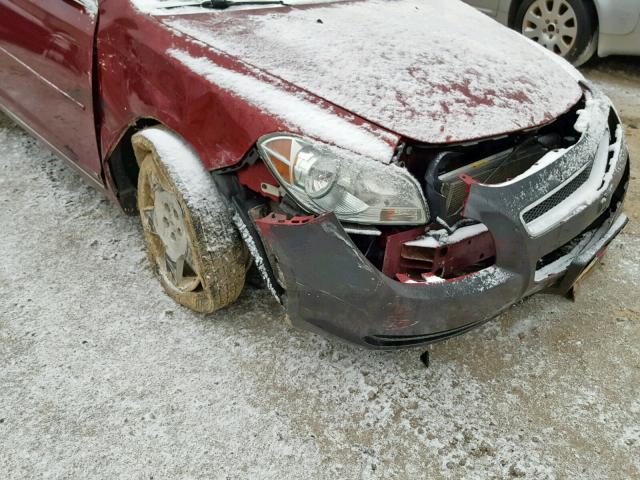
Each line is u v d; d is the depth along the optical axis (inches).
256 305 99.0
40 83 110.7
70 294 100.1
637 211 128.2
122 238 113.7
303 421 80.4
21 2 107.6
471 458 76.8
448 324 76.0
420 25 100.6
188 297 94.5
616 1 180.2
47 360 87.9
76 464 73.9
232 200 82.1
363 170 70.6
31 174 131.6
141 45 87.6
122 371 86.6
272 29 90.0
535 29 202.2
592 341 95.0
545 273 83.2
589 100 96.0
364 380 86.7
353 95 77.2
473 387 86.5
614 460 77.0
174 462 74.6
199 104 80.8
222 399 82.9
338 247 70.3
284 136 73.2
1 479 71.6
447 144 74.2
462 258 76.2
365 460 75.9
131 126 94.3
